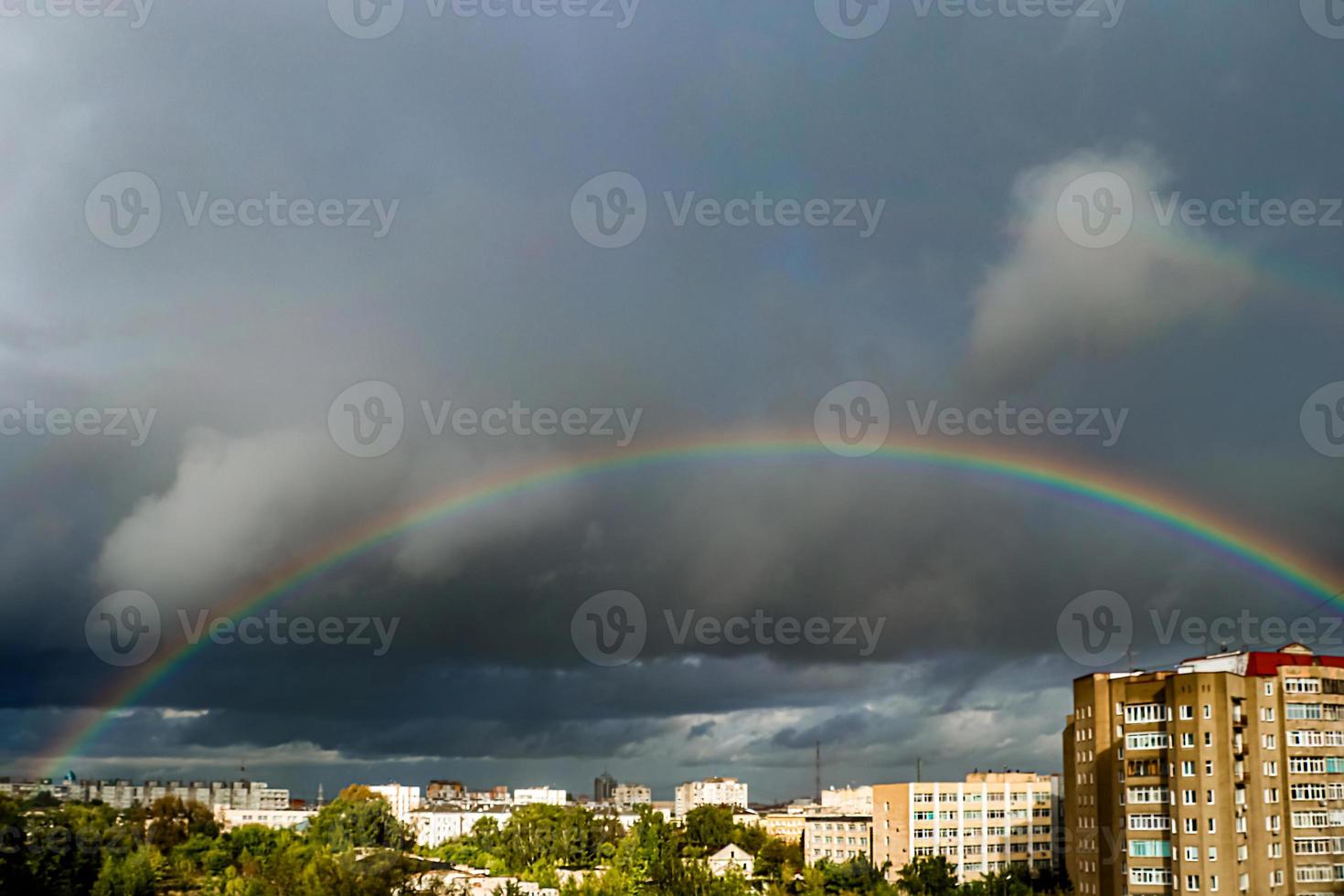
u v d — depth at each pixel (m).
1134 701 179.75
